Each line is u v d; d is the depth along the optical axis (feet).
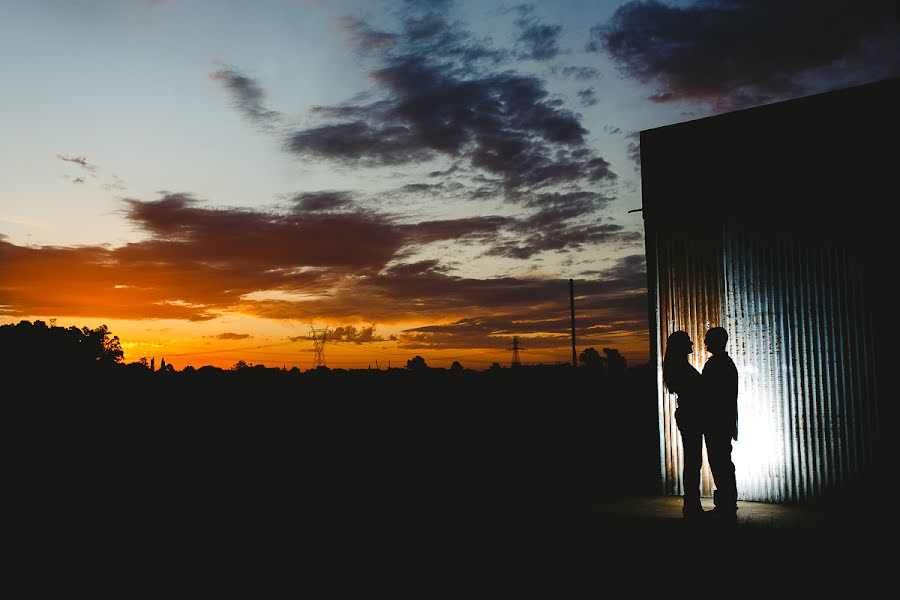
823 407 30.60
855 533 25.25
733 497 28.30
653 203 36.29
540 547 25.17
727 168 34.17
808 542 24.03
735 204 33.78
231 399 102.12
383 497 41.16
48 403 89.66
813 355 31.04
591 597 19.65
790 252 32.01
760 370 32.37
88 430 81.15
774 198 32.65
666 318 35.47
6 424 79.51
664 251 35.78
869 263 30.01
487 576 22.09
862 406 29.68
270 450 72.13
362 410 97.35
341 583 22.15
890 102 30.19
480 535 27.86
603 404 95.45
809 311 31.30
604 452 60.54
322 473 55.93
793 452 31.22
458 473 52.65
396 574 22.86
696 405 28.81
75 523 35.09
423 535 28.71
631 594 19.75
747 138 33.71
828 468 30.30
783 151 32.65
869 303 29.86
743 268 33.32
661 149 36.37
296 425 88.28
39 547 29.48
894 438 28.86
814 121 31.94
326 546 27.81
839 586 19.51
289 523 33.60
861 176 30.55
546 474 48.85
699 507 28.71
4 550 28.91
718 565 21.91
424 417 92.99
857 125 30.86
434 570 23.11
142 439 78.07
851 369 30.04
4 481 52.85
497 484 44.55
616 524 27.91
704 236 34.58
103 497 44.39
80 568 25.62
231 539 30.30
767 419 31.96
